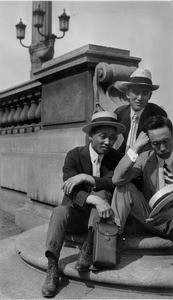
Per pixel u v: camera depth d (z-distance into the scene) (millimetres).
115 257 3152
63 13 11914
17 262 4051
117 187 3314
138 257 3486
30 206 6082
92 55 4824
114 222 3238
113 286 3178
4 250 4582
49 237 3250
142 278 3047
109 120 3416
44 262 3564
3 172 7832
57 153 5359
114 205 3281
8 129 8398
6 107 8492
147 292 3100
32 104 7039
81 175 3381
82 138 4832
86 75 4902
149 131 3227
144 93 3904
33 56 11891
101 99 4812
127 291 3139
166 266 3270
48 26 11828
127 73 4898
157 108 4117
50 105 5727
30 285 3400
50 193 5383
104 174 3562
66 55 5293
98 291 3178
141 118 4012
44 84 5945
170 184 3201
